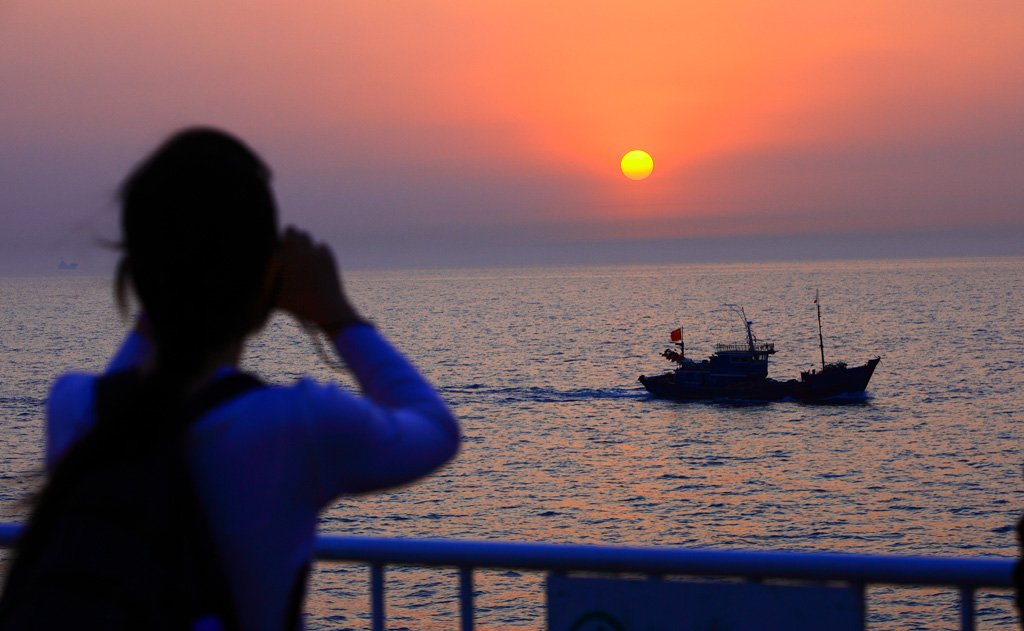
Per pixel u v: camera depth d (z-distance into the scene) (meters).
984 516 55.66
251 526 1.56
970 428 86.00
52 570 1.46
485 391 119.12
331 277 1.81
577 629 2.60
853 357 152.62
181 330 1.54
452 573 38.22
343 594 35.94
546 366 146.62
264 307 1.74
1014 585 2.24
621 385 122.06
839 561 2.45
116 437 1.50
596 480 67.94
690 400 106.19
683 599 2.51
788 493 63.09
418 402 1.79
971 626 2.43
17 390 120.50
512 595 36.19
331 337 1.82
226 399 1.59
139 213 1.52
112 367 1.80
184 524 1.51
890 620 33.78
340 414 1.62
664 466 72.94
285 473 1.58
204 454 1.55
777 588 2.47
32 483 1.64
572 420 95.50
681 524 56.19
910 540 51.25
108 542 1.46
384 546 2.74
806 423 90.19
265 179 1.67
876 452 76.19
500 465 73.38
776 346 175.88
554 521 56.78
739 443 81.25
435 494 62.62
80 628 1.43
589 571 2.59
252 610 1.58
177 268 1.52
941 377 124.31
